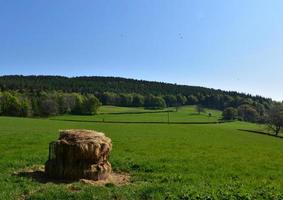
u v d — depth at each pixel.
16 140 42.38
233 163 31.78
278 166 32.25
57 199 16.75
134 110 167.62
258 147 50.91
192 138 58.78
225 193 18.05
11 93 158.75
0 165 24.38
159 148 40.69
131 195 17.64
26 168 23.92
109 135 57.06
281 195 18.38
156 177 22.94
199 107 185.38
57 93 177.50
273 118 103.38
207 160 32.53
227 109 158.88
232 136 71.56
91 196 17.20
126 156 32.28
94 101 146.38
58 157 20.77
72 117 129.62
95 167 20.88
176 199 17.20
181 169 26.84
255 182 23.31
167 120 126.06
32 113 141.62
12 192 17.36
